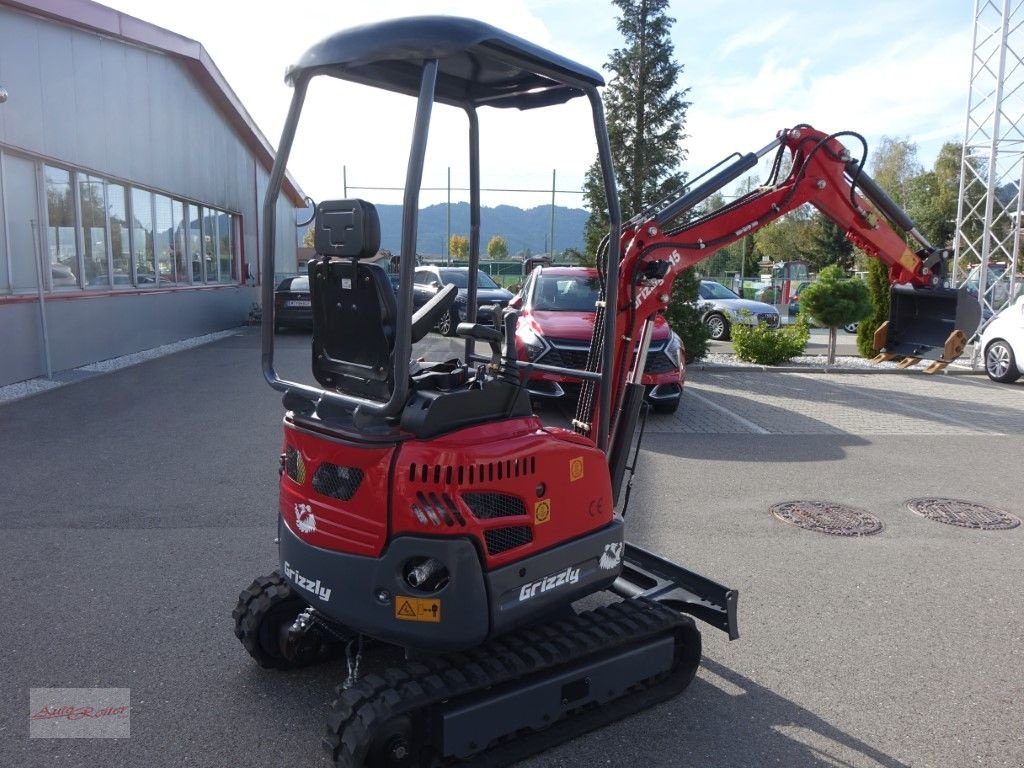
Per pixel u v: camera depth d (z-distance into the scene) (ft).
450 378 11.15
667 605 13.56
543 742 11.15
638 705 12.21
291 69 10.64
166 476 23.52
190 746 11.20
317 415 11.10
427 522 9.91
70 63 41.34
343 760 9.57
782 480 24.84
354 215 10.16
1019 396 40.98
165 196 56.08
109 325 46.11
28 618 14.79
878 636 14.88
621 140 48.24
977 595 16.72
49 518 19.90
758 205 17.80
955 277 53.31
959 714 12.39
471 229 14.55
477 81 13.12
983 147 51.49
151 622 14.73
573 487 11.37
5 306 36.01
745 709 12.46
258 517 20.17
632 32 47.47
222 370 43.55
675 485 24.11
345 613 10.44
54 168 40.73
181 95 57.62
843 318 48.70
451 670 10.28
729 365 49.14
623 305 15.21
